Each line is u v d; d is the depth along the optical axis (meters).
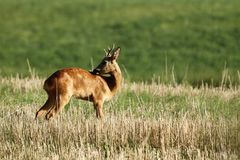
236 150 48.12
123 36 192.75
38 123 53.72
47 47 183.88
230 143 49.22
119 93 69.38
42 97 66.62
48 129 52.09
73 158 46.00
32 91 70.19
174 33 190.62
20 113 58.66
